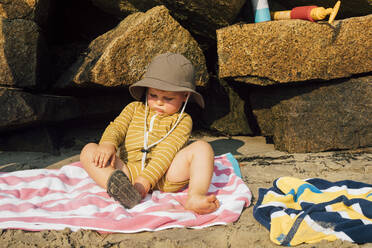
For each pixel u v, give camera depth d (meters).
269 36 3.32
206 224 2.00
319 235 1.83
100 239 1.85
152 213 1.99
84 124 4.22
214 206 2.07
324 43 3.35
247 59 3.41
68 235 1.85
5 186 2.44
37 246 1.76
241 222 2.03
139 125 2.56
